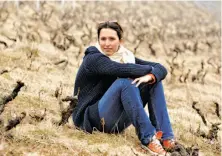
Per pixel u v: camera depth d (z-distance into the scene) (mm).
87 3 78062
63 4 62156
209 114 12328
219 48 46844
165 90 15219
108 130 5934
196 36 55844
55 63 14352
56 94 7426
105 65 5539
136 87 5438
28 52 15492
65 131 5895
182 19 86750
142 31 46188
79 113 5922
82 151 5359
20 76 10383
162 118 5633
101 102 5648
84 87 5891
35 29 26703
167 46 38312
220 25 84812
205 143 7445
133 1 92562
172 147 5543
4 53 13703
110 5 83062
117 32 5750
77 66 16500
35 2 58781
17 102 7352
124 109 5535
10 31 23781
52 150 5191
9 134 5230
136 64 5539
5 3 50312
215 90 19031
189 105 12602
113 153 5465
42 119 6156
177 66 21656
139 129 5469
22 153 4938
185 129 8398
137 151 5645
